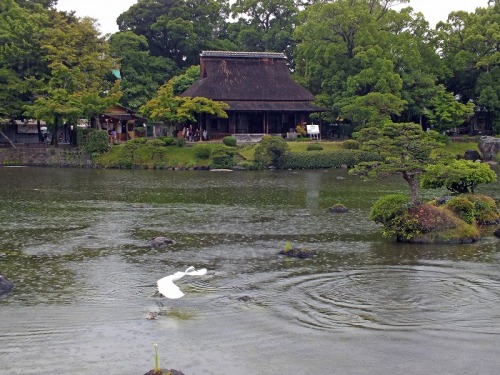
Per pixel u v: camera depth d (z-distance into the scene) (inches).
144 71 3348.9
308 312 658.8
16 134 2869.1
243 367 527.8
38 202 1469.0
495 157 2591.0
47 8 3228.3
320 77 2994.6
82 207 1390.3
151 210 1347.2
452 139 2864.2
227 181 1942.7
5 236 1064.8
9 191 1678.2
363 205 1413.6
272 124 2913.4
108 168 2436.0
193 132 2800.2
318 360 541.0
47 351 561.9
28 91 2613.2
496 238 1023.6
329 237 1049.5
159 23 3624.5
